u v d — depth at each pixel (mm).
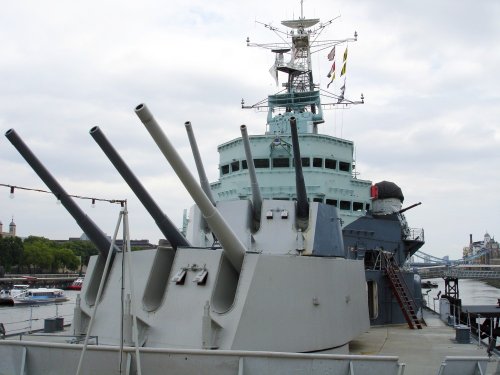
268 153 16828
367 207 18859
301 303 9859
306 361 7566
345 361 7621
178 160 8289
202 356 7598
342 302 11227
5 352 8289
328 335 10391
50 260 90312
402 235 21531
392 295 17625
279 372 7512
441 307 19141
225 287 9578
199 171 11945
